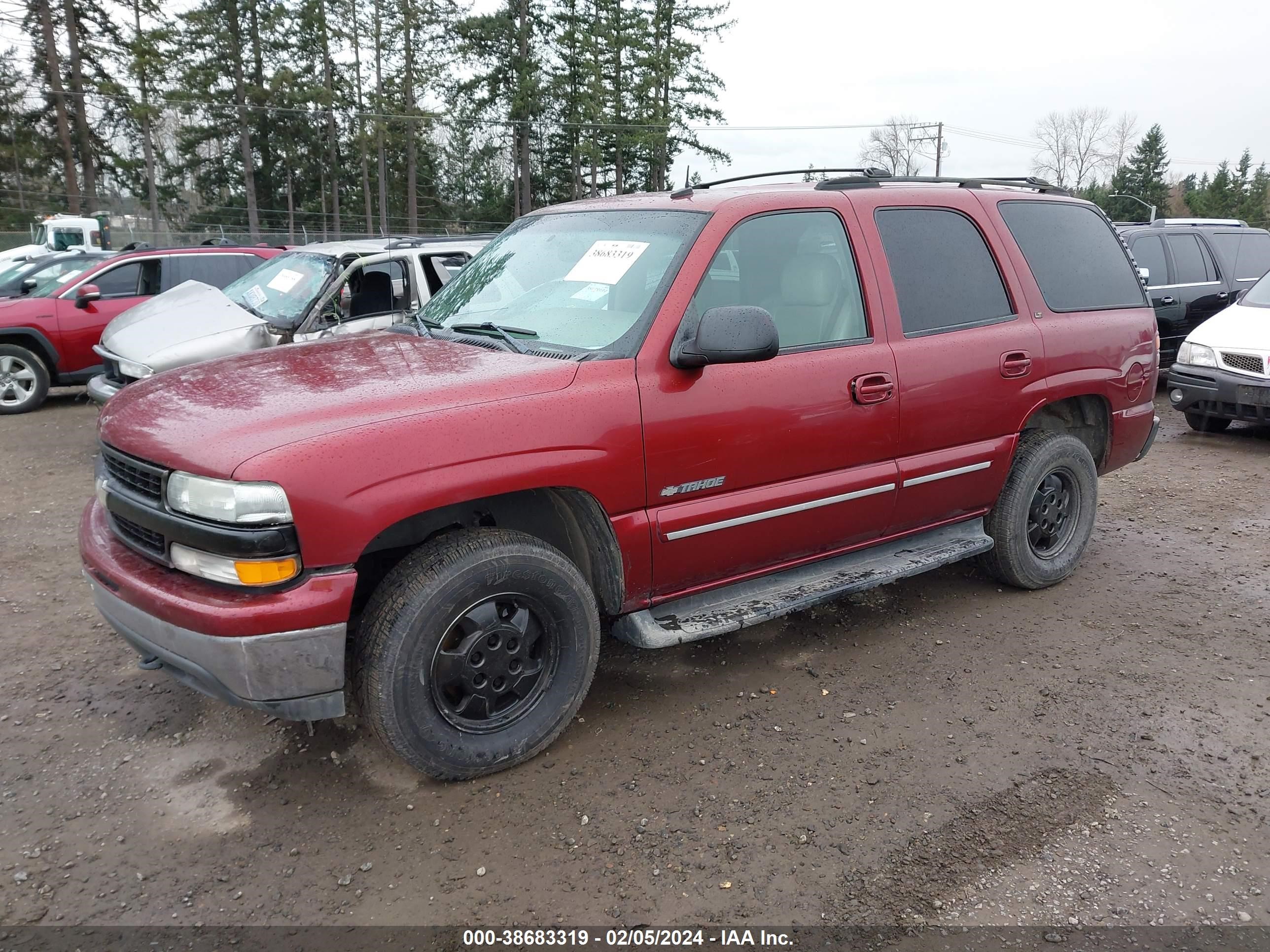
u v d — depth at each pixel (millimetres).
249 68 44250
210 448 2635
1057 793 3043
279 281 7531
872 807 2973
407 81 45562
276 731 3441
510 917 2500
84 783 3109
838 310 3738
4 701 3666
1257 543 5605
